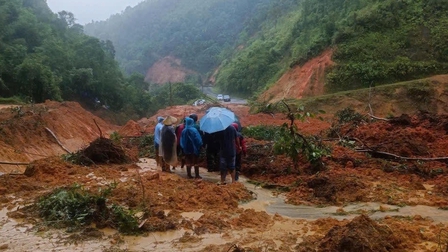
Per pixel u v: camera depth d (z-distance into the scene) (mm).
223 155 10109
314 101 34188
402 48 40875
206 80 102750
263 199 8953
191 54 115438
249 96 67125
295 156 10750
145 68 119938
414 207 8023
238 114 39688
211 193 8734
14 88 37812
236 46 104625
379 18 44312
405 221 7125
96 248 6199
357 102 33188
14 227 7008
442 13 42594
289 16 86312
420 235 6332
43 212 7500
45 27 52094
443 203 8133
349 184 8977
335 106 33469
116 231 6848
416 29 41844
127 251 6082
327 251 5711
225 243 6328
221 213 7762
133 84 62594
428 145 12875
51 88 39125
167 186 9469
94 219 7148
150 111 58250
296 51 58812
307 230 6824
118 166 12070
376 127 15211
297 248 6012
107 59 60094
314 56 46625
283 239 6426
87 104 49562
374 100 33156
